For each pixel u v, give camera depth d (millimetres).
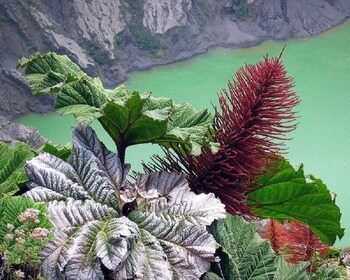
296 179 3777
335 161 33281
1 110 34875
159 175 3328
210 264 3100
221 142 3430
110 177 3268
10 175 3246
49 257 2783
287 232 4180
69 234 2893
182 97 39062
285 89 3389
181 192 3244
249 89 3412
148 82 40562
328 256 4574
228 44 43562
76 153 3230
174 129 3289
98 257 2832
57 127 35031
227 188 3488
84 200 3090
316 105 38594
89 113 3170
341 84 40812
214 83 40531
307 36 44875
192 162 3480
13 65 36469
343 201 29656
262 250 3316
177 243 2998
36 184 3092
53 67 3559
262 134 3408
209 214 3115
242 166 3459
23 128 22266
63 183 3100
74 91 3223
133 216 3096
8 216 2906
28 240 2752
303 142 34969
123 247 2824
